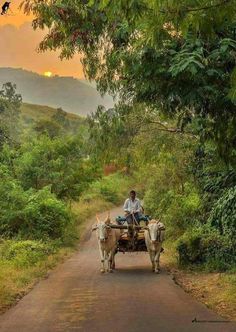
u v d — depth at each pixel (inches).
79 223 1408.7
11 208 920.9
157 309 406.0
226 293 451.8
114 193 2222.0
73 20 424.5
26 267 681.0
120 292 498.0
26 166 1090.7
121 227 671.1
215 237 653.9
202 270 634.8
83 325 355.3
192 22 221.9
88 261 804.0
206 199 675.4
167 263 734.5
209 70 315.6
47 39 477.1
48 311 410.0
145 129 780.0
